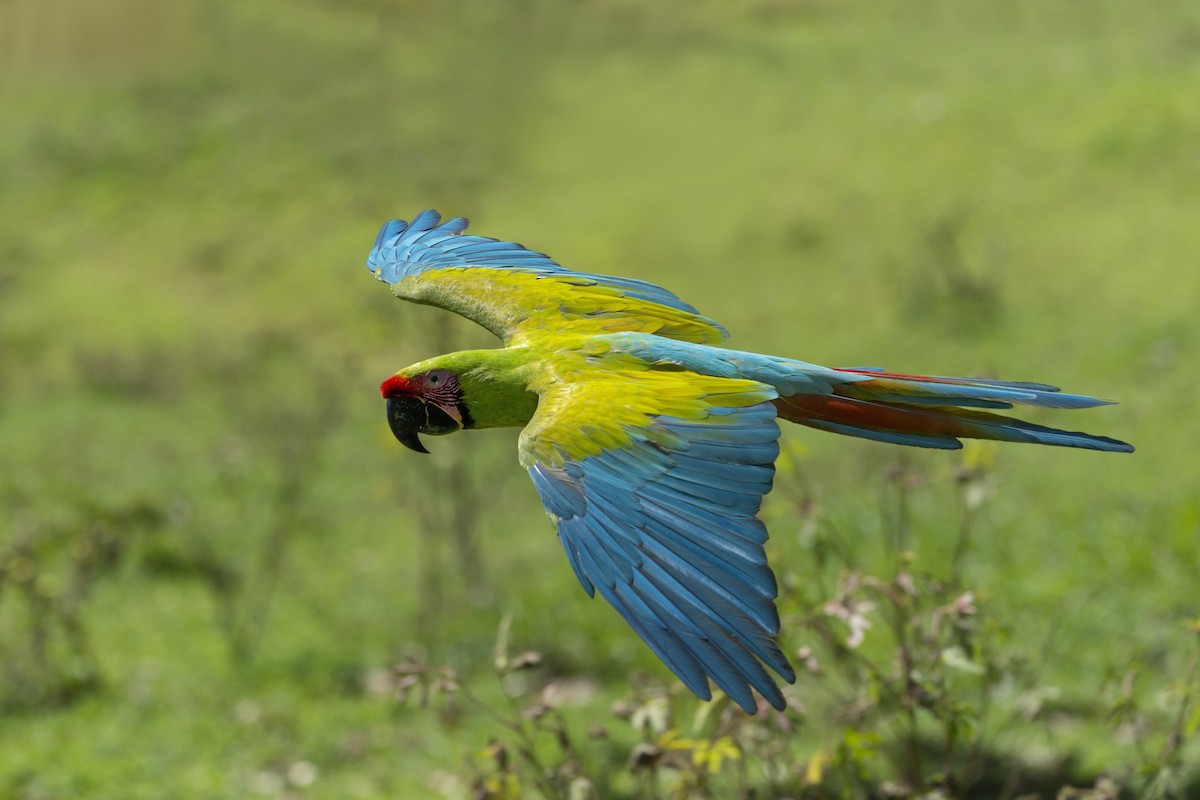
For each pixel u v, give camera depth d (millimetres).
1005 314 26438
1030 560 16406
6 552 16859
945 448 6234
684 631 5184
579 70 38344
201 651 17203
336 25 42156
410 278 7758
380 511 21297
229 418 26688
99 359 30469
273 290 33469
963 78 35438
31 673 16828
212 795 14141
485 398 6809
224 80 41781
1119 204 29203
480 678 15922
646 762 8875
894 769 11609
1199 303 24750
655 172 34406
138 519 20953
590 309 7176
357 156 37594
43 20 44719
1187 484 17969
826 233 30688
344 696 16000
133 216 37406
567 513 5750
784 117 35219
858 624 8680
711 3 40031
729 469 5641
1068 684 13836
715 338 7020
